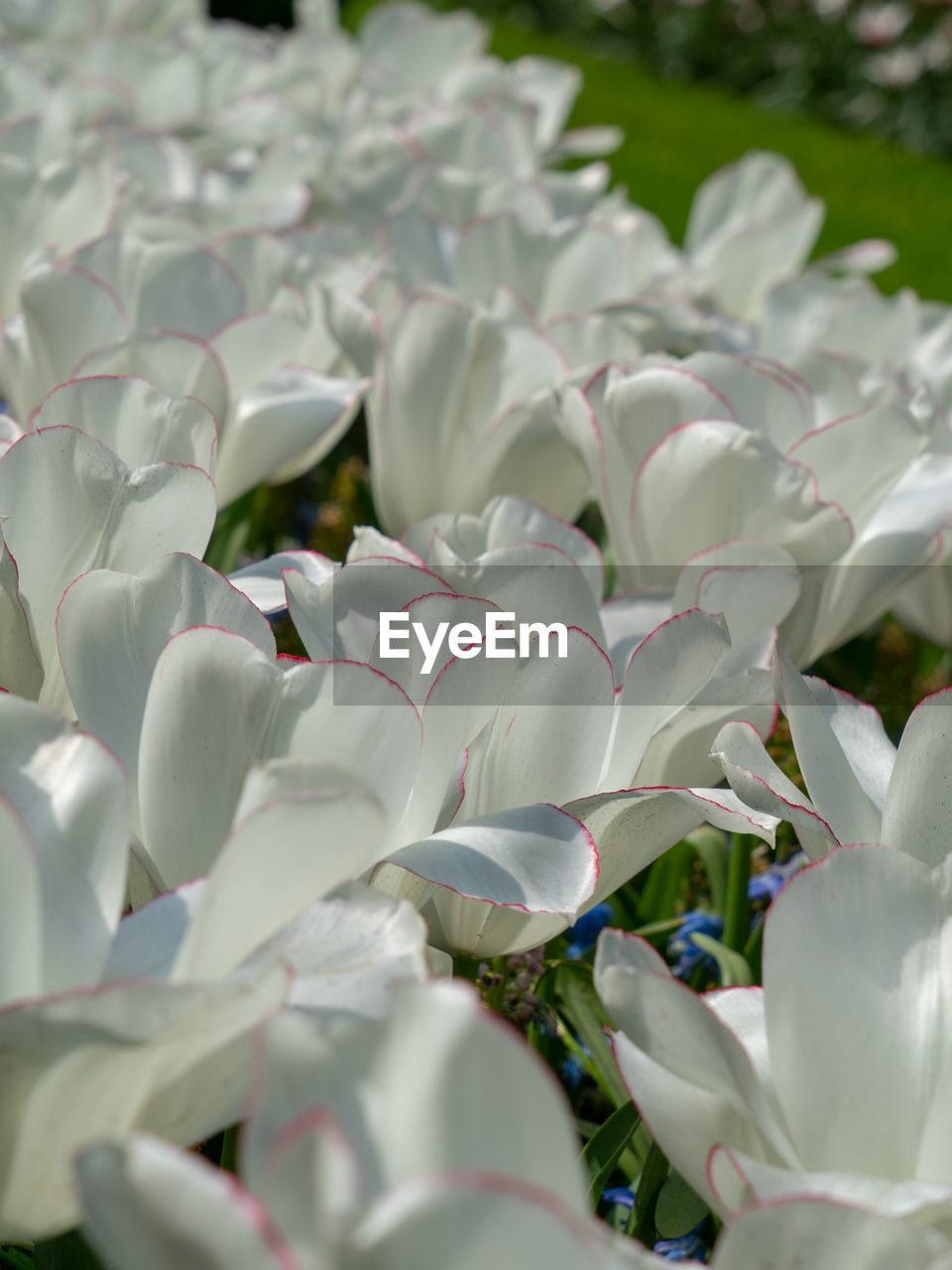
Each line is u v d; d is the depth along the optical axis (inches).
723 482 40.5
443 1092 26.3
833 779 33.9
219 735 31.0
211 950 28.5
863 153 386.9
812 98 435.2
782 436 44.2
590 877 31.6
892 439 41.5
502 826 32.1
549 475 45.5
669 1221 34.3
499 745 33.0
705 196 84.7
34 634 35.3
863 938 30.6
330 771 28.7
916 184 358.0
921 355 62.9
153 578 33.0
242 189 73.3
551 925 33.6
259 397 43.3
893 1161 30.5
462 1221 25.3
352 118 89.4
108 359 41.7
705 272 75.8
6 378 45.7
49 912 29.1
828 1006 30.5
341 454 79.1
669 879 47.8
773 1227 28.1
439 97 103.6
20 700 30.0
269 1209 25.7
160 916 29.6
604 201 81.7
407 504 47.0
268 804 27.9
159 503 35.1
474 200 70.5
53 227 55.2
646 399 41.7
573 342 52.6
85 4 107.7
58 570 35.1
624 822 33.8
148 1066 27.8
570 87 108.1
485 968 38.3
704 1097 29.9
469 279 61.2
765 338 64.7
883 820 33.7
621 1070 30.1
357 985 29.1
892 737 61.4
